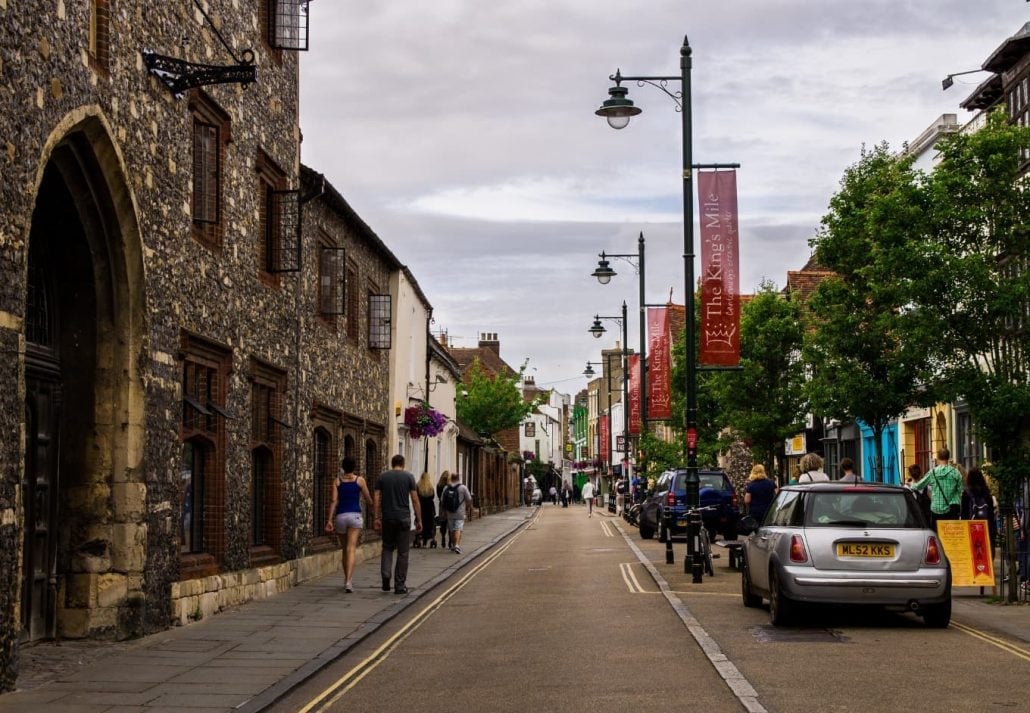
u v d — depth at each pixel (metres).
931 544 13.26
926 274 16.22
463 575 22.95
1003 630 13.19
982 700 8.98
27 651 11.89
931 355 16.78
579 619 14.71
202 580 15.15
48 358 12.40
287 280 20.06
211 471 15.98
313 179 21.48
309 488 21.67
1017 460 15.94
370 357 28.78
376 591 19.08
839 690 9.41
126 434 12.86
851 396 22.64
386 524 18.77
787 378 36.12
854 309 23.14
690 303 20.94
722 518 26.39
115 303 12.84
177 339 14.27
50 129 10.52
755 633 12.95
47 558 12.48
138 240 12.73
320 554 22.41
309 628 14.10
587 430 131.00
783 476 37.25
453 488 29.05
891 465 34.19
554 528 45.56
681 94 21.11
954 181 16.27
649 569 22.19
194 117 15.32
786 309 36.12
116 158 12.09
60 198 12.15
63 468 12.76
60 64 10.77
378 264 29.97
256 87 18.14
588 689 9.70
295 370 20.58
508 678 10.40
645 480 45.66
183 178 14.54
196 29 15.20
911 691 9.36
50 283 12.53
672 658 11.24
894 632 13.02
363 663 11.70
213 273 15.82
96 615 12.71
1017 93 25.41
